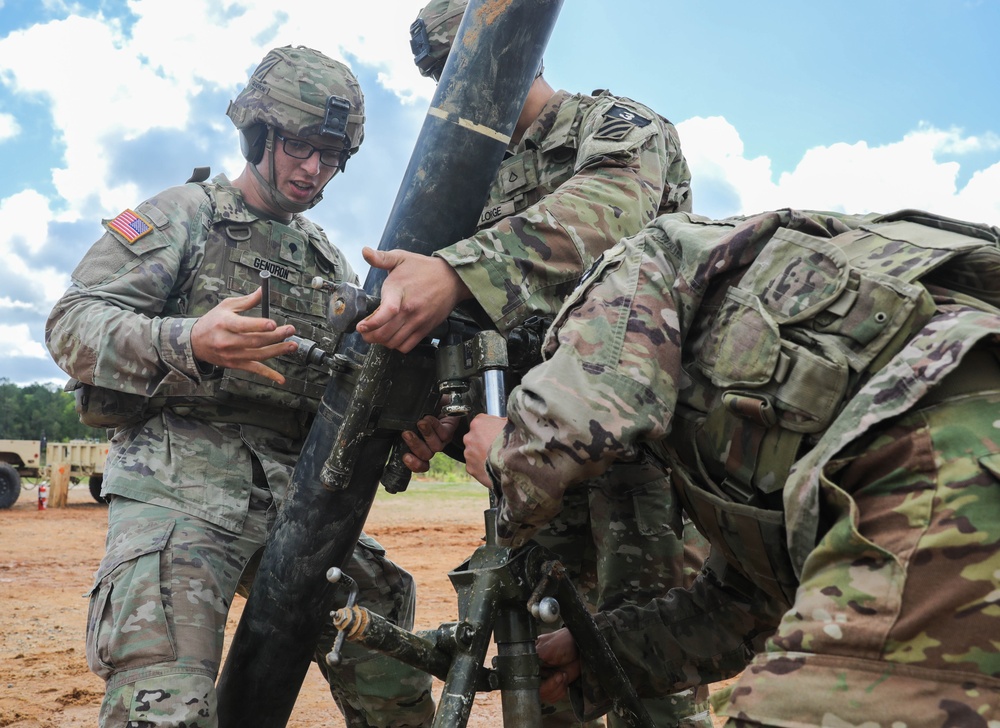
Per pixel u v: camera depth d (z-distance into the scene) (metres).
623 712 1.96
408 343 1.95
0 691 4.32
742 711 1.31
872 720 1.21
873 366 1.43
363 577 2.71
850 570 1.31
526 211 2.07
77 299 2.53
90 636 2.26
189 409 2.56
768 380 1.49
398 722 2.71
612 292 1.65
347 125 2.83
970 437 1.31
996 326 1.33
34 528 13.39
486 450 1.83
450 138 2.07
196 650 2.22
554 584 1.88
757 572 1.70
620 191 2.17
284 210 2.85
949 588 1.23
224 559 2.44
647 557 2.57
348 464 2.05
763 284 1.56
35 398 83.12
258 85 2.75
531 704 1.84
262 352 2.24
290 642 2.21
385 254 1.92
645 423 1.54
